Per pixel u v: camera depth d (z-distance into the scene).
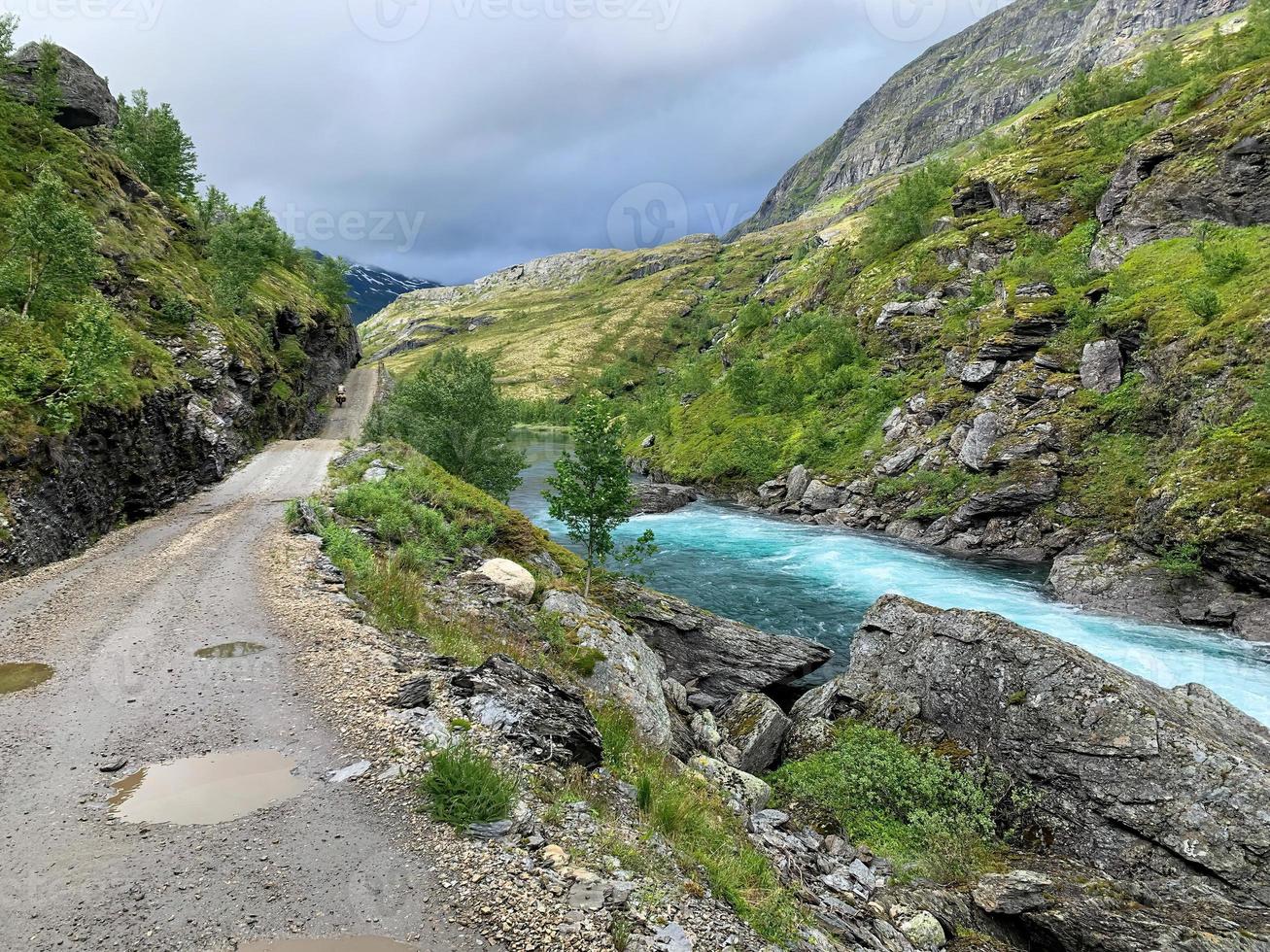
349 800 7.16
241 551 19.78
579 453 26.11
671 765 12.52
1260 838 10.38
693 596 34.62
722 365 127.69
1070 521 39.84
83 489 21.67
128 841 6.36
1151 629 27.25
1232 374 32.91
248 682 10.32
